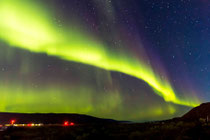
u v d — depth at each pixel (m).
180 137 11.58
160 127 18.50
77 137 14.16
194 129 14.09
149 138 12.31
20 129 23.14
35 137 15.57
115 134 15.19
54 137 14.95
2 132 20.55
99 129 20.64
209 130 13.25
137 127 21.94
